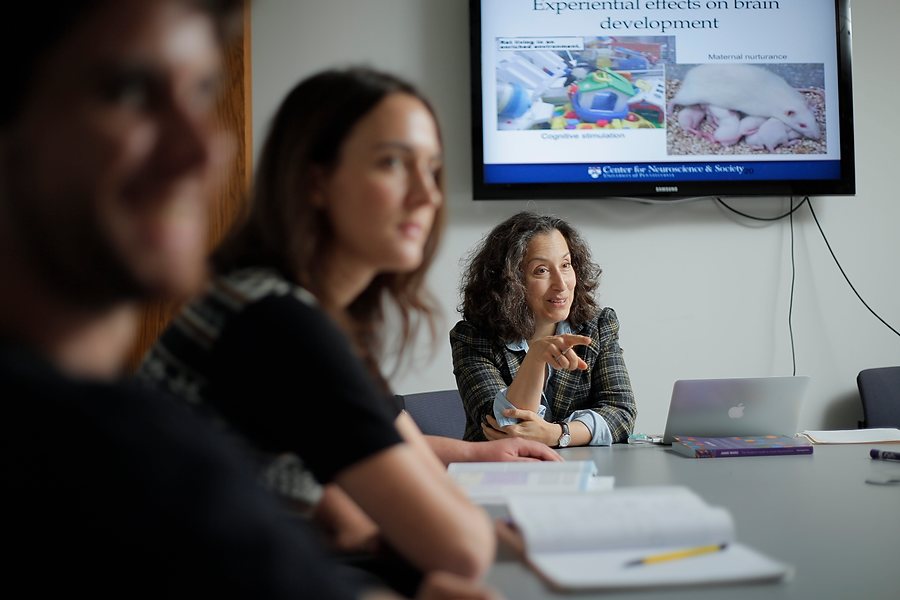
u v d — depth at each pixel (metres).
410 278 1.18
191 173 0.38
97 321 0.40
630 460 1.77
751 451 1.80
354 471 0.85
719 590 0.79
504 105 3.12
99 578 0.34
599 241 3.21
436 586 0.68
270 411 0.85
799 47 3.20
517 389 2.10
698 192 3.16
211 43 0.40
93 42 0.36
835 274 3.28
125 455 0.35
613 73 3.15
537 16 3.13
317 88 1.03
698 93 3.17
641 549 0.89
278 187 1.02
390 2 3.16
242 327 0.86
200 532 0.35
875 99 3.28
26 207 0.36
